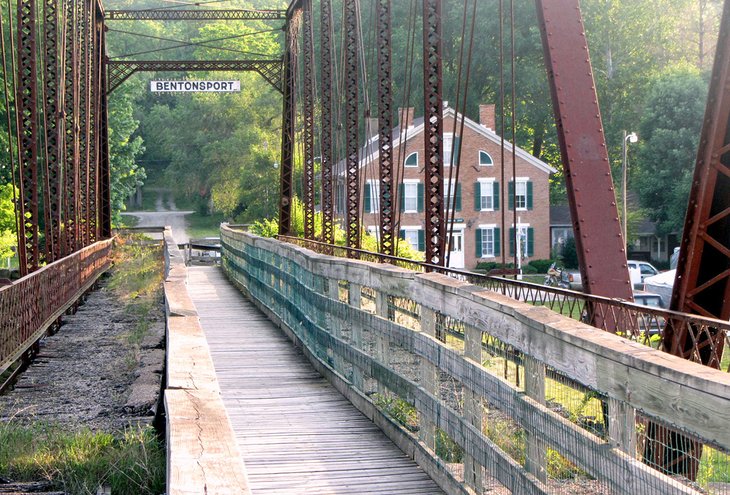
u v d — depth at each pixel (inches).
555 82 290.4
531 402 186.1
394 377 295.4
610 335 161.8
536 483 181.0
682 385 128.7
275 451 285.1
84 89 997.8
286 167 1419.8
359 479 254.7
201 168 3324.3
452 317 240.4
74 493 246.4
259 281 706.2
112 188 2079.2
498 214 2070.6
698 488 152.1
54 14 715.4
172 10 1369.3
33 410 378.6
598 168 287.7
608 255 283.3
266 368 439.2
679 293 236.2
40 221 1583.4
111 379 454.0
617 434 150.6
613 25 2256.4
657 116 1876.2
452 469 241.9
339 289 410.0
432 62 585.3
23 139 579.5
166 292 303.1
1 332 424.5
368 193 1899.6
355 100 910.4
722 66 223.0
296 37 1392.7
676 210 1817.2
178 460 104.7
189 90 1336.1
